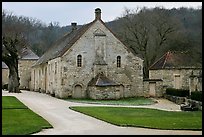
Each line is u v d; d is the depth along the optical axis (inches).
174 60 1883.6
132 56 1775.3
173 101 1594.5
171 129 705.0
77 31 1932.8
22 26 2119.8
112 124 792.9
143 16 2236.7
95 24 1734.7
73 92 1692.9
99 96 1605.6
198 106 1184.2
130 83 1765.5
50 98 1644.9
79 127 748.0
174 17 2176.4
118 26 2343.8
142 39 2241.6
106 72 1724.9
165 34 2181.3
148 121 828.0
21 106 1171.3
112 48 1749.5
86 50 1715.1
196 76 1560.0
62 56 1684.3
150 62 2271.2
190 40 1999.3
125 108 1205.1
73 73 1695.4
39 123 788.6
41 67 2204.7
